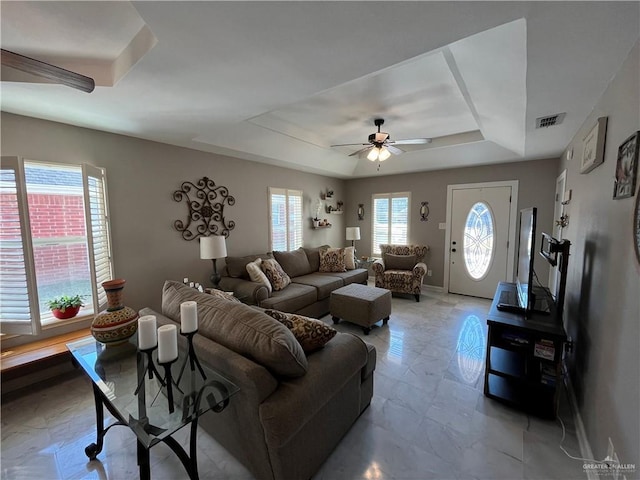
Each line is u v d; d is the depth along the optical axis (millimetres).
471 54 1745
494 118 2795
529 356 2133
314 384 1489
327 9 1142
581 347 2086
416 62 2146
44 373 2510
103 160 2863
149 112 2371
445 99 2885
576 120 2424
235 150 3783
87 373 1680
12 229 2223
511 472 1604
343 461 1668
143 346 1497
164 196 3387
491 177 4773
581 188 2434
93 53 1727
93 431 1935
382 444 1787
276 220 4914
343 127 3824
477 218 4961
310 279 4426
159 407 1386
